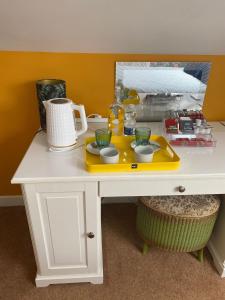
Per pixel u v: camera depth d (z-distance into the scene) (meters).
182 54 1.48
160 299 1.27
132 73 1.49
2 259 1.46
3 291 1.29
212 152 1.23
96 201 1.08
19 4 1.08
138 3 1.09
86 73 1.50
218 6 1.11
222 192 1.11
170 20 1.20
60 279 1.30
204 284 1.35
